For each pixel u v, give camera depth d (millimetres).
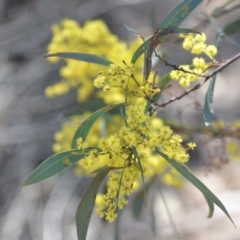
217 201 2016
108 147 1867
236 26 3340
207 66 2346
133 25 7887
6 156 6824
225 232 5523
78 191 6359
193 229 5660
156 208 5750
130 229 5746
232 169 6215
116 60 3375
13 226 6098
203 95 6551
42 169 2062
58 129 6895
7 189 6562
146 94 1983
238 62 7527
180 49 7086
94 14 7875
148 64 2084
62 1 8070
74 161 2078
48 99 7141
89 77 3730
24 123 6969
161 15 8039
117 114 3643
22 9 8188
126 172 1872
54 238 5824
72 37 3363
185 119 6246
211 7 6727
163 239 5625
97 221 5918
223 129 3363
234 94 7133
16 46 7680
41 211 6215
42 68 7461
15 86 7316
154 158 3035
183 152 1853
